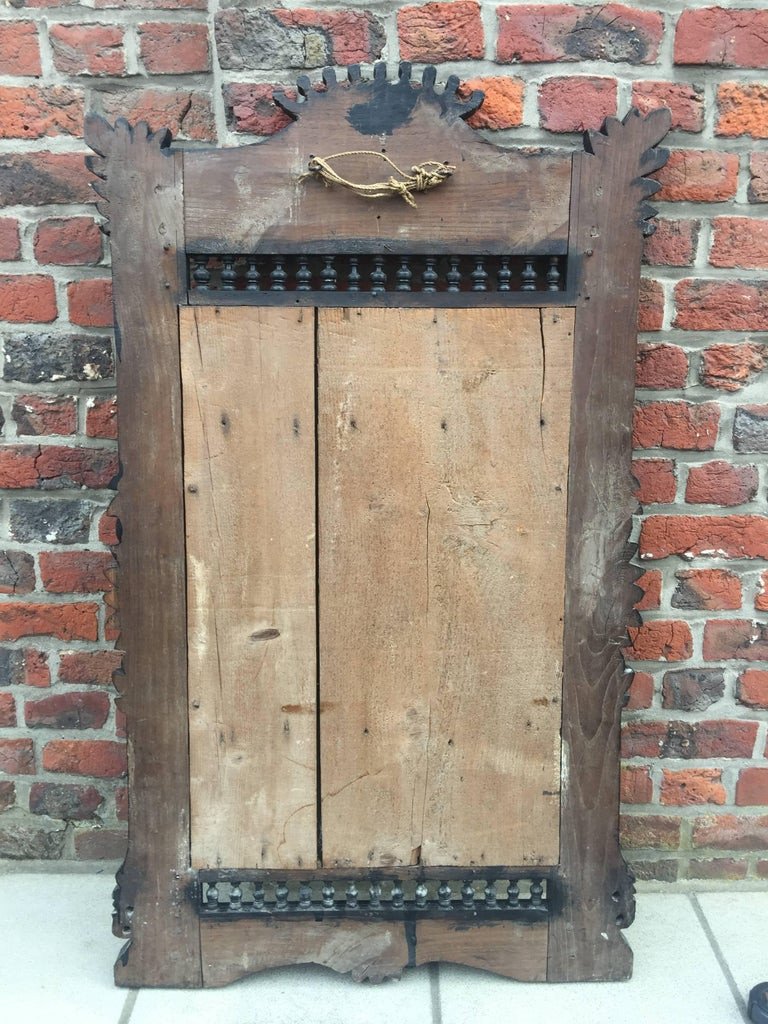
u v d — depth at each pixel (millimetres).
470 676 1240
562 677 1241
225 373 1176
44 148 1332
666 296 1347
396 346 1174
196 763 1250
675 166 1312
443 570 1218
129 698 1237
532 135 1309
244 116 1303
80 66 1309
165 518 1203
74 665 1460
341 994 1258
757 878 1501
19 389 1386
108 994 1257
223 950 1270
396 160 1139
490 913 1270
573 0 1269
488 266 1195
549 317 1170
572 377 1182
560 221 1152
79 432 1397
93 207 1347
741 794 1482
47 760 1486
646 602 1432
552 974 1282
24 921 1395
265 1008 1229
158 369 1175
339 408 1185
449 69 1289
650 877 1503
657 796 1485
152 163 1135
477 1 1268
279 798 1260
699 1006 1238
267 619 1225
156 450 1190
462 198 1146
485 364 1179
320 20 1271
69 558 1432
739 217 1327
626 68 1291
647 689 1457
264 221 1147
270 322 1167
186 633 1227
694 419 1376
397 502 1204
